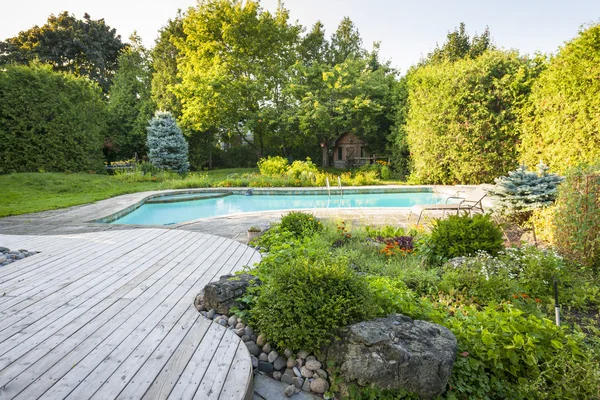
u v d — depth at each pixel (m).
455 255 4.42
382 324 2.29
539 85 10.56
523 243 4.69
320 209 9.45
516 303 3.22
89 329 2.57
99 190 12.94
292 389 2.10
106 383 1.92
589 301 3.51
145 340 2.42
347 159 22.31
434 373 1.97
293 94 20.19
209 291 2.96
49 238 5.91
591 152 8.18
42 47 26.66
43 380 1.94
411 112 15.39
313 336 2.27
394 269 4.11
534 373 2.28
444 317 2.74
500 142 12.57
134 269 4.12
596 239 4.30
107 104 22.91
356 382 2.09
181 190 13.53
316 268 2.54
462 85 12.88
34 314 2.83
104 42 29.64
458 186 13.01
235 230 6.83
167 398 1.81
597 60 7.95
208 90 18.52
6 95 14.38
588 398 2.13
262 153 23.73
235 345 2.37
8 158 14.52
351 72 19.81
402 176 16.95
